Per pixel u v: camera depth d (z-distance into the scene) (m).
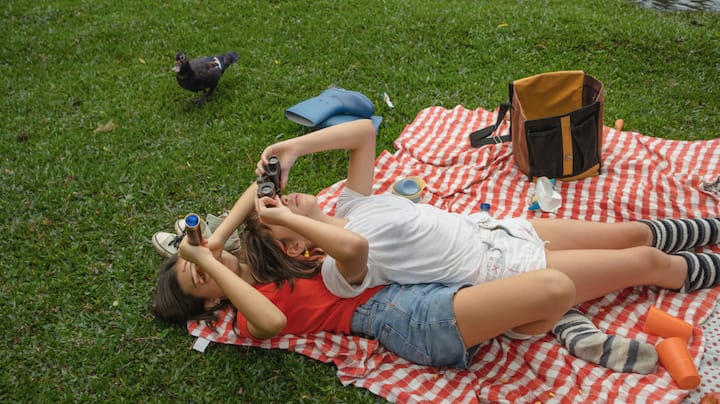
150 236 3.61
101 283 3.33
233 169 4.14
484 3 6.10
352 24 5.76
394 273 2.78
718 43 5.07
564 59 5.10
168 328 3.04
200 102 4.82
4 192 3.96
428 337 2.65
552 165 3.71
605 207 3.58
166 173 4.11
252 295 2.62
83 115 4.76
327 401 2.70
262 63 5.32
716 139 3.94
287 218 2.58
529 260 2.79
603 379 2.63
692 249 3.24
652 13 5.86
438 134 4.33
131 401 2.73
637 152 3.97
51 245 3.57
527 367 2.77
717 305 2.95
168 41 5.75
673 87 4.67
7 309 3.17
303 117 4.04
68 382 2.82
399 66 5.14
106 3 6.54
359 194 3.03
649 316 2.82
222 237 2.81
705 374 2.65
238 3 6.34
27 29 6.09
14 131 4.60
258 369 2.84
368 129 3.12
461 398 2.64
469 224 2.97
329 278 2.73
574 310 2.90
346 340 2.88
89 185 4.00
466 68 5.08
